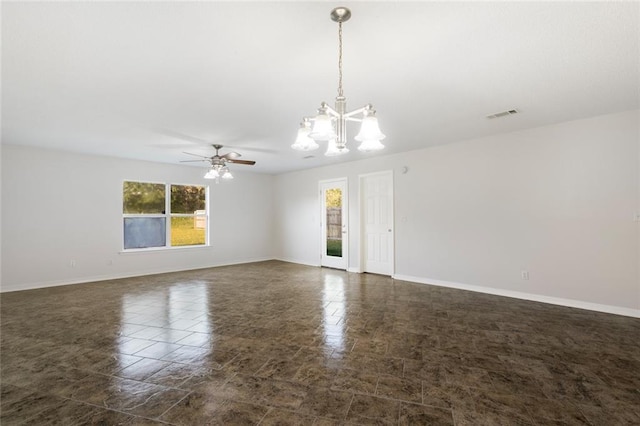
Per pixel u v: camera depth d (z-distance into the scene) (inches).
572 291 154.6
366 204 253.4
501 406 75.0
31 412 73.5
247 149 212.7
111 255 234.4
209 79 106.1
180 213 274.7
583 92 118.9
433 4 68.6
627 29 78.2
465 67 98.6
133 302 168.6
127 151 216.4
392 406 75.3
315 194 293.6
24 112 137.3
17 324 134.3
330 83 109.5
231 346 110.7
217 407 75.4
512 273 173.8
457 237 196.1
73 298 177.3
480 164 185.5
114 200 236.5
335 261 276.7
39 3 66.5
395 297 175.8
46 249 207.9
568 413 72.4
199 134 173.8
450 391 81.5
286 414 72.5
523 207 169.5
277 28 77.3
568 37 82.1
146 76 103.6
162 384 85.7
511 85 112.2
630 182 139.3
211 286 206.7
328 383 85.8
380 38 82.0
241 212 311.9
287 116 143.5
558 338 115.6
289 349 107.8
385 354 103.3
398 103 128.7
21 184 199.3
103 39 81.5
